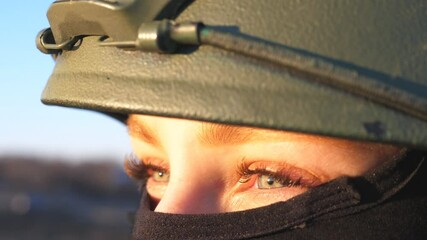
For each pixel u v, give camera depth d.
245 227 0.76
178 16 0.73
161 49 0.72
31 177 12.70
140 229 0.78
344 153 0.75
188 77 0.72
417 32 0.72
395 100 0.70
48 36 0.79
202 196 0.77
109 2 0.73
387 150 0.75
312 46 0.71
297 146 0.75
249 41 0.71
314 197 0.75
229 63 0.72
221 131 0.75
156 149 0.81
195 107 0.71
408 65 0.71
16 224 6.06
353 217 0.75
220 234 0.76
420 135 0.70
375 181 0.75
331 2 0.72
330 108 0.70
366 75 0.71
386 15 0.72
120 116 0.91
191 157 0.77
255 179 0.77
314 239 0.75
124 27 0.73
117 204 9.23
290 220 0.75
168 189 0.77
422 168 0.75
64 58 0.78
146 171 0.89
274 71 0.71
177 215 0.76
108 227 6.28
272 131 0.75
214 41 0.72
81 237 5.54
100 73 0.75
